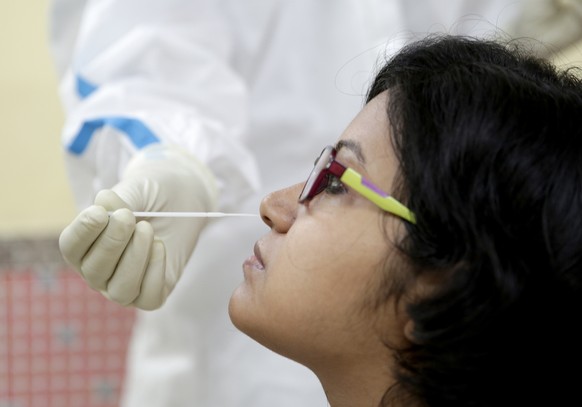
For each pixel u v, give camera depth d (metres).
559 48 1.62
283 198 0.96
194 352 1.65
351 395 0.91
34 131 2.37
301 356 0.91
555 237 0.79
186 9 1.59
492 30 1.55
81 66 1.54
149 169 1.19
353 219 0.86
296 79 1.69
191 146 1.33
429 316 0.80
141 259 1.01
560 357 0.81
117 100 1.42
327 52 1.69
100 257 0.99
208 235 1.65
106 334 2.29
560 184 0.80
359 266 0.85
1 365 2.29
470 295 0.79
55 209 2.33
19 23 2.40
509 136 0.80
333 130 1.67
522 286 0.78
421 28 1.70
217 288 1.65
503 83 0.84
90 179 1.43
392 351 0.86
